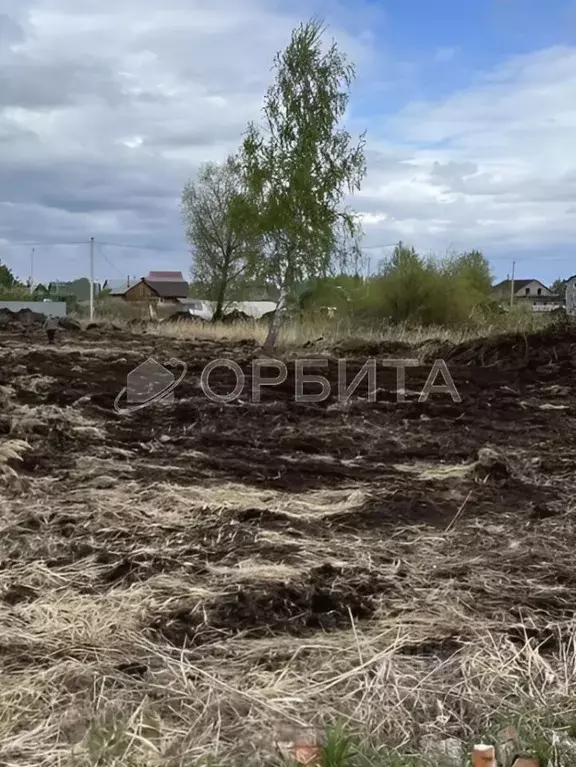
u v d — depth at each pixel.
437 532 5.92
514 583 4.91
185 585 4.68
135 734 3.13
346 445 9.09
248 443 8.99
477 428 10.34
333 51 17.67
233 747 3.10
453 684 3.65
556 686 3.65
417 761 3.02
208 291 35.25
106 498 6.32
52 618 4.20
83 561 5.04
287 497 6.79
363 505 6.51
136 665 3.75
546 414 11.44
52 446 8.19
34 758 3.01
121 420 9.94
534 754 3.09
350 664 3.81
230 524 5.86
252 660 3.84
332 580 4.83
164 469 7.50
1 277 71.31
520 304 28.06
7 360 15.08
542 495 6.99
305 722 3.29
